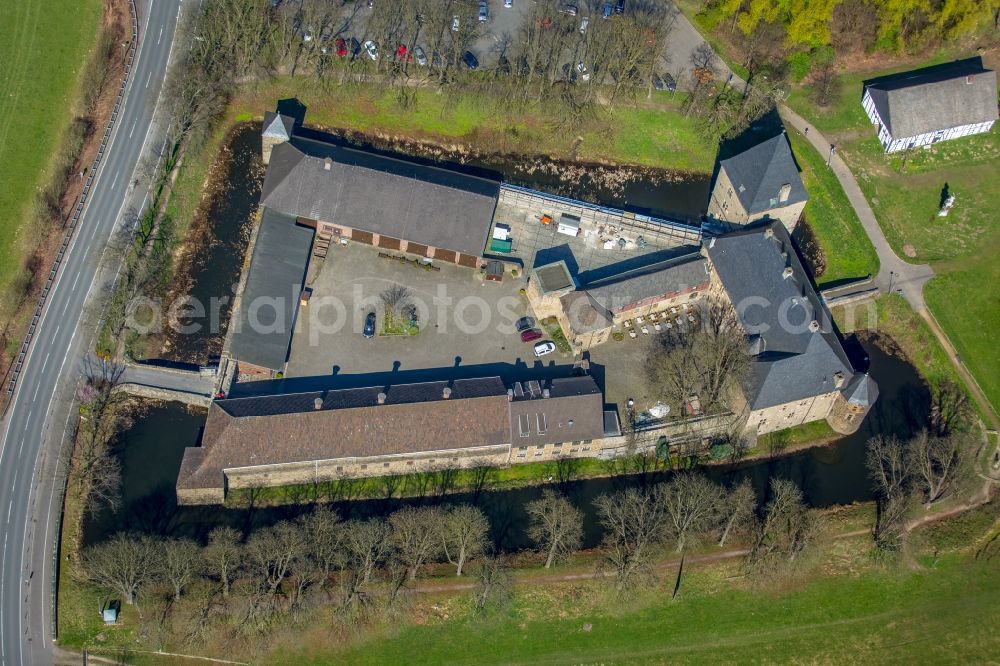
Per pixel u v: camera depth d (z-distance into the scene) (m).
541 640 169.25
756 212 195.38
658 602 172.62
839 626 173.25
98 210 198.88
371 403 177.25
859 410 183.38
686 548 175.88
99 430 179.38
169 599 163.62
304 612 163.38
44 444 177.75
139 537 165.88
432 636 168.00
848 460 188.50
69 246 194.88
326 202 196.50
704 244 196.62
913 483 179.50
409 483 180.25
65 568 168.50
